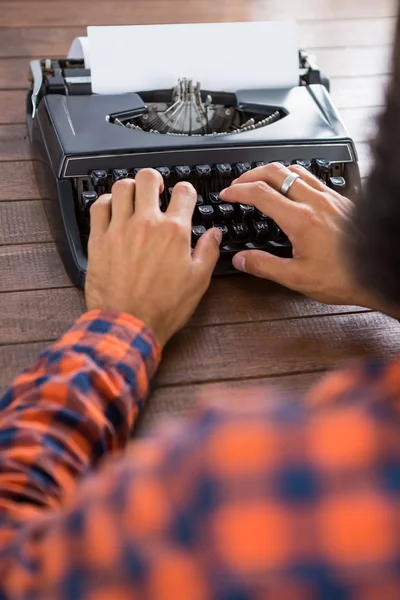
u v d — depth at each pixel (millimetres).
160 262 750
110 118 985
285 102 1040
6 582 383
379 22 1491
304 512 285
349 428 299
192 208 826
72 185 897
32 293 839
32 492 526
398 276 379
